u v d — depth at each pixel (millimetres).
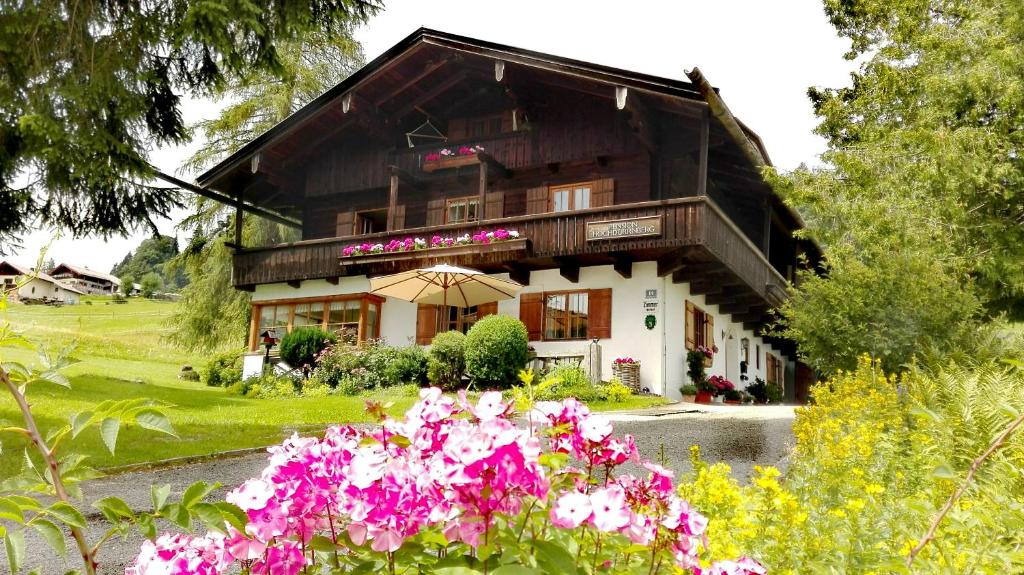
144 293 85125
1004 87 13625
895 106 16062
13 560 1507
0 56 10555
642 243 14453
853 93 17266
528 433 1570
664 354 15305
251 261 19453
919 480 4320
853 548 2686
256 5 10906
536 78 16406
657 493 1802
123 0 11156
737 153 16500
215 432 9406
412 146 18594
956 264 12883
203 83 12133
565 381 13953
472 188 18312
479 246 15836
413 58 17594
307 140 19594
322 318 18812
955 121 14641
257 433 9508
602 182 16594
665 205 14367
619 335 15570
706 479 3154
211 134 25500
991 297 15062
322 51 26719
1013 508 2596
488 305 17125
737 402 17719
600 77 14773
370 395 14992
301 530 1724
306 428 10047
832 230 13898
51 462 1629
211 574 1771
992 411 4484
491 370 14266
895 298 10914
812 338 11617
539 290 16531
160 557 1769
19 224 11766
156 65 11766
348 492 1607
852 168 13594
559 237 15352
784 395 26734
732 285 17141
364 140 19641
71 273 92000
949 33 14992
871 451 4441
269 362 18234
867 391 7191
